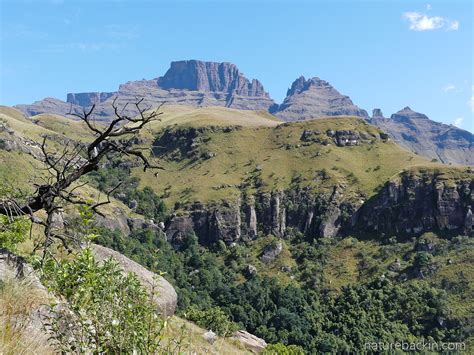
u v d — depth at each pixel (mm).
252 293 147375
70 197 10523
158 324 6242
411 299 135625
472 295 129125
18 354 5348
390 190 192125
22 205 10266
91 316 5816
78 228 9031
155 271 7621
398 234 181500
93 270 6633
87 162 10883
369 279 154750
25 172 112062
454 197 178500
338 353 122500
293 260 182375
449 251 157750
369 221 191125
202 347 9258
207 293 150750
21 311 6461
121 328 5746
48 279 7551
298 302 144625
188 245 194250
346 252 177625
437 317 125625
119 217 169125
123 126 11219
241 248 192625
